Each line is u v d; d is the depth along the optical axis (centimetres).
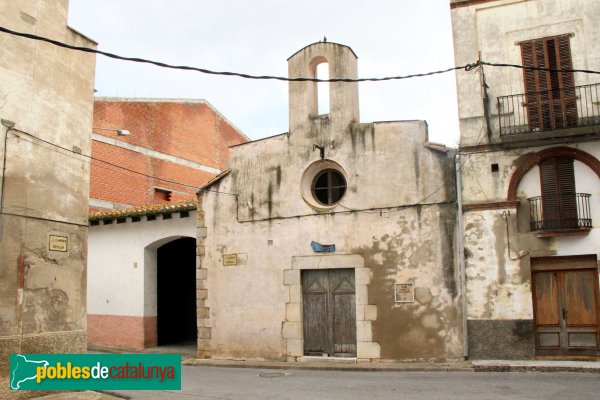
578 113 1227
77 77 1084
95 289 1791
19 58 955
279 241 1459
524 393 901
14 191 923
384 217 1354
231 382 1116
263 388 1033
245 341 1457
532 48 1289
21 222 932
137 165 2256
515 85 1295
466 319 1246
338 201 1429
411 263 1314
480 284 1250
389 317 1316
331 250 1393
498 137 1281
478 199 1277
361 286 1352
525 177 1262
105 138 2109
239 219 1517
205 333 1509
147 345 1686
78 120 1080
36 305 947
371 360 1316
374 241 1355
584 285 1207
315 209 1428
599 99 1214
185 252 2008
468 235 1273
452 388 967
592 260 1198
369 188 1379
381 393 944
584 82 1238
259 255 1478
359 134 1409
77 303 1036
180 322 1958
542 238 1220
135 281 1716
